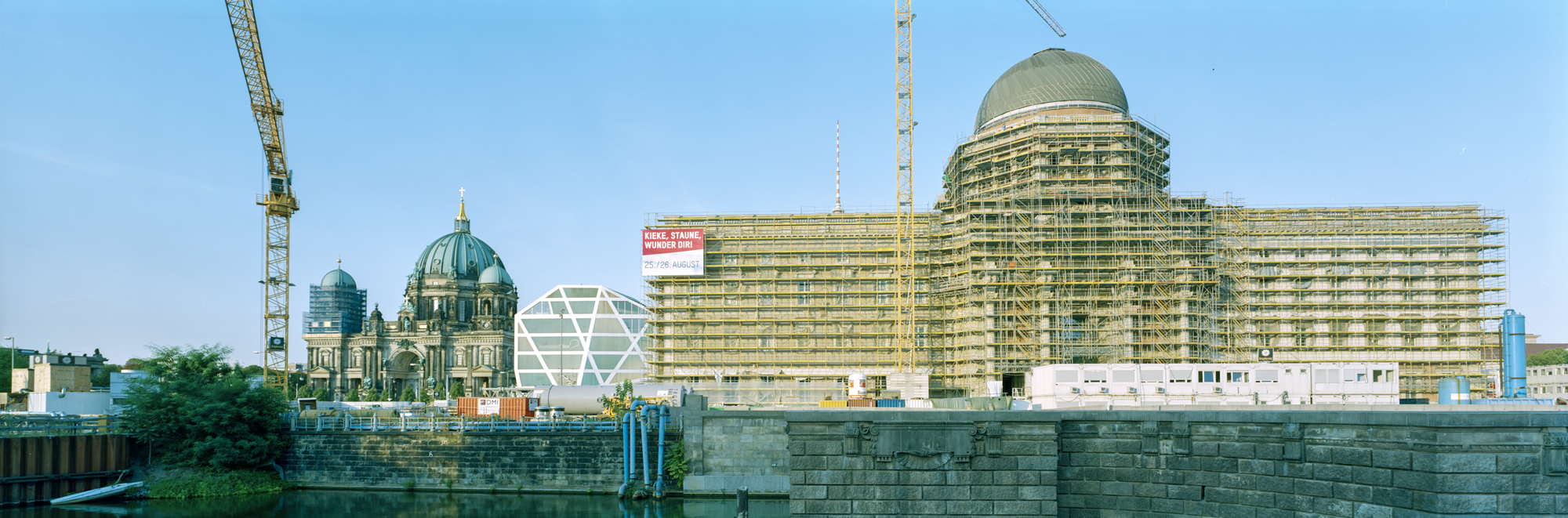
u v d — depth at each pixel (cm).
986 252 12425
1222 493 4016
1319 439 3741
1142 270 12231
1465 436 3306
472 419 9088
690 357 13112
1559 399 9250
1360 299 12650
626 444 7819
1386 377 9969
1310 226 12781
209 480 8119
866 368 12850
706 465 7538
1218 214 12781
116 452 8231
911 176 13825
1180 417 4153
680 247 13050
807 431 4431
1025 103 13212
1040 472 4241
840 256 13138
